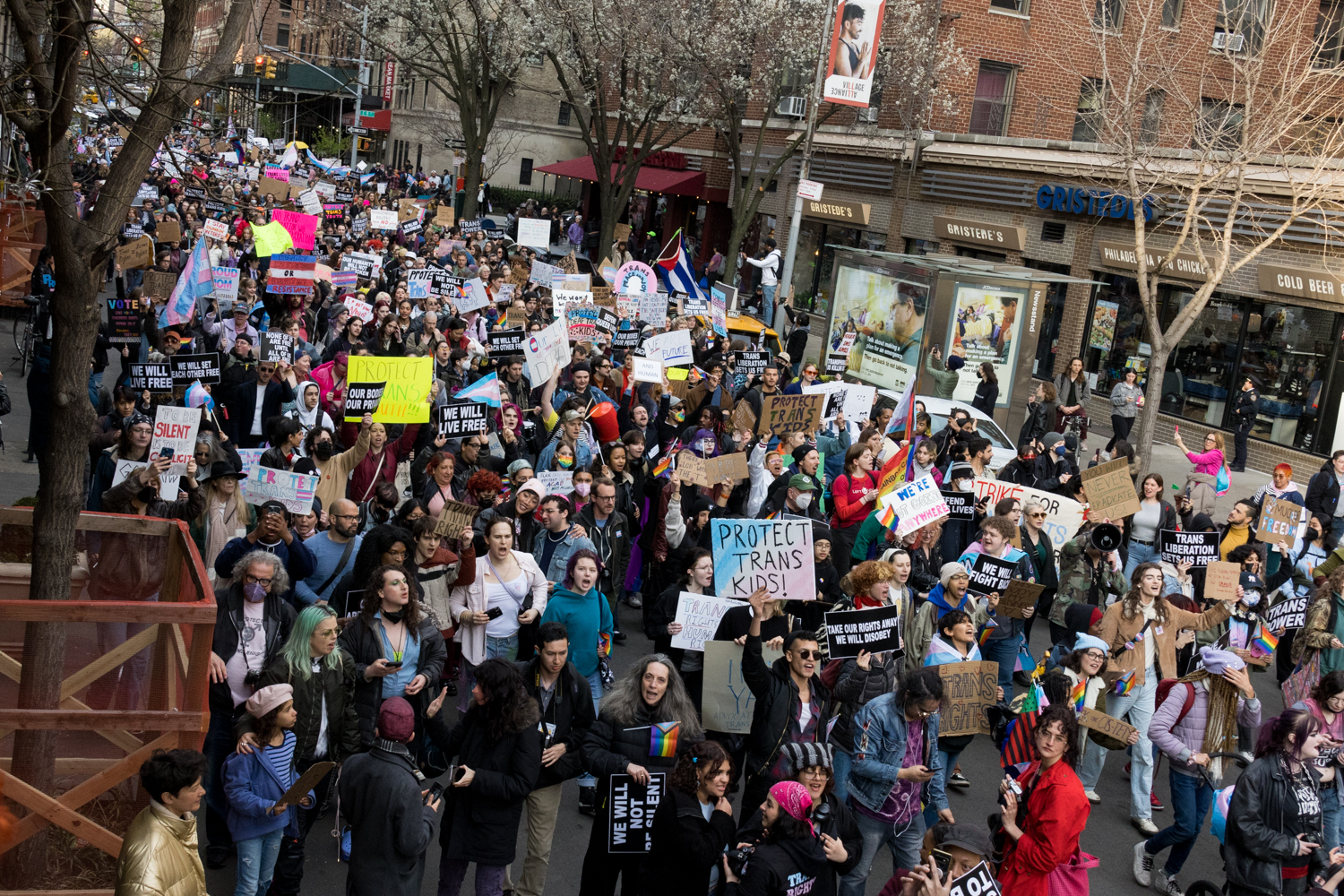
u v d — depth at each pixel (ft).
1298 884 24.30
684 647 27.40
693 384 56.39
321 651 22.04
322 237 104.78
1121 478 38.96
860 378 80.12
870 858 23.08
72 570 22.33
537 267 73.72
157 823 17.24
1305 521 46.21
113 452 33.35
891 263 77.51
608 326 64.54
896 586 29.68
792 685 24.31
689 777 19.45
